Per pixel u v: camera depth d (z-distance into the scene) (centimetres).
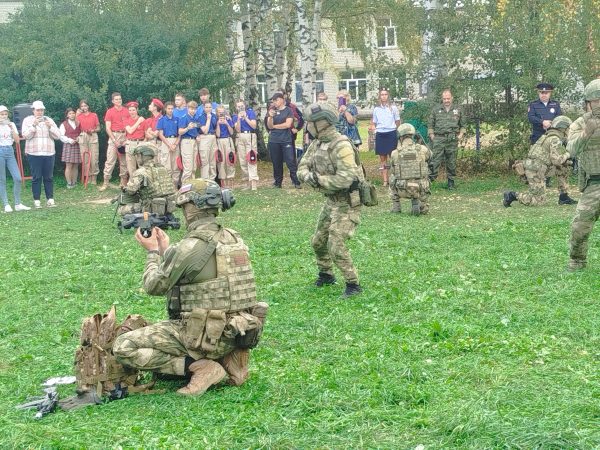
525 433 493
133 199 1427
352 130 2103
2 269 1162
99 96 2284
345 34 2906
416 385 601
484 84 2028
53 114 2359
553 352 669
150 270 604
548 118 1861
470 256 1112
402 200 1748
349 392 586
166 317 860
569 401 548
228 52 2709
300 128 2062
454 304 845
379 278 995
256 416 552
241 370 621
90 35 2386
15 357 733
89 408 593
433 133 1920
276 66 2636
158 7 2617
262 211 1661
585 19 1995
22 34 2453
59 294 991
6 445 523
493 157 2125
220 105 2019
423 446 488
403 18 2506
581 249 973
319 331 771
